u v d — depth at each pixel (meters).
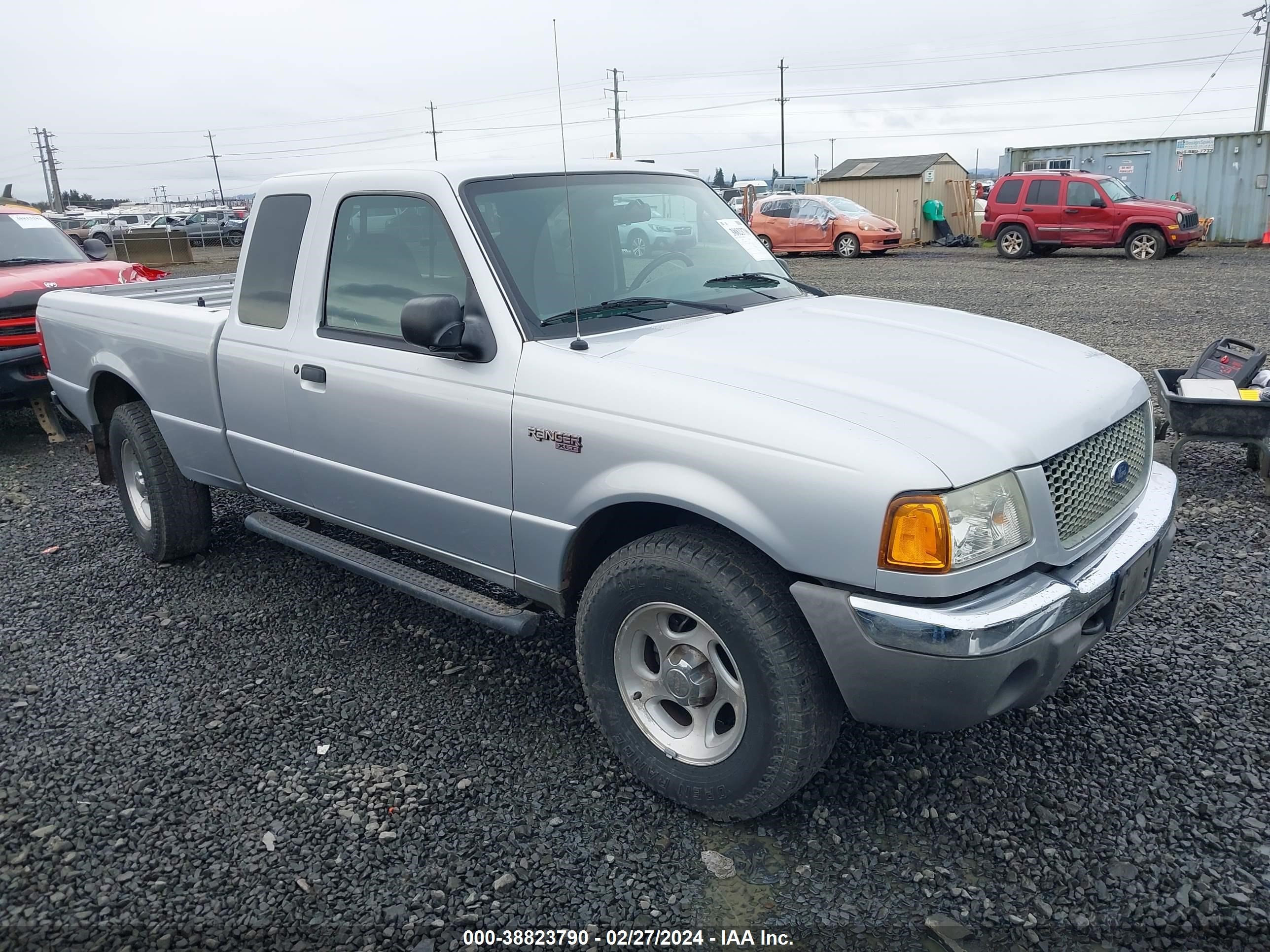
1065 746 3.17
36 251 9.03
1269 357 6.96
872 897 2.56
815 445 2.46
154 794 3.07
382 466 3.54
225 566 4.98
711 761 2.81
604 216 3.62
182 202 78.44
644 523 3.14
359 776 3.15
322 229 3.72
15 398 7.77
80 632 4.27
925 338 3.20
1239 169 22.75
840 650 2.47
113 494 6.42
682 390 2.72
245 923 2.53
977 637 2.34
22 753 3.32
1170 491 3.22
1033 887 2.58
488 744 3.32
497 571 3.32
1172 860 2.65
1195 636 3.84
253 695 3.68
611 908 2.55
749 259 4.04
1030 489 2.51
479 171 3.42
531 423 2.99
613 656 2.96
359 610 4.41
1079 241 20.69
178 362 4.38
